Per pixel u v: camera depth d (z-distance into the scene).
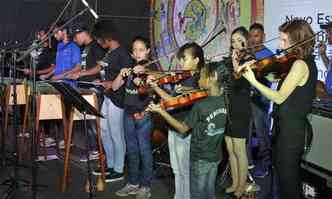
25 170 4.50
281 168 2.71
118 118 4.02
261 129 4.21
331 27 4.04
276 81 3.75
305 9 4.39
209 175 2.80
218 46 5.66
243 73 2.72
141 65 3.62
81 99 3.14
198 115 2.77
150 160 3.65
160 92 3.24
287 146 2.64
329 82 4.06
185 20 6.36
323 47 4.14
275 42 4.77
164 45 6.83
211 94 2.81
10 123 5.57
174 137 3.15
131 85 3.60
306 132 2.71
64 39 4.99
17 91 4.57
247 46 3.71
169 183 4.16
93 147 4.91
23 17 7.79
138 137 3.62
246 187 3.71
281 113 2.66
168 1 6.75
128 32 7.34
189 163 2.97
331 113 3.41
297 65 2.60
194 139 2.80
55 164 4.74
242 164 3.62
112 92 3.95
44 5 7.76
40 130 5.11
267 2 4.88
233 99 3.47
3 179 4.19
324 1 4.18
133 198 3.75
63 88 3.25
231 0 5.43
